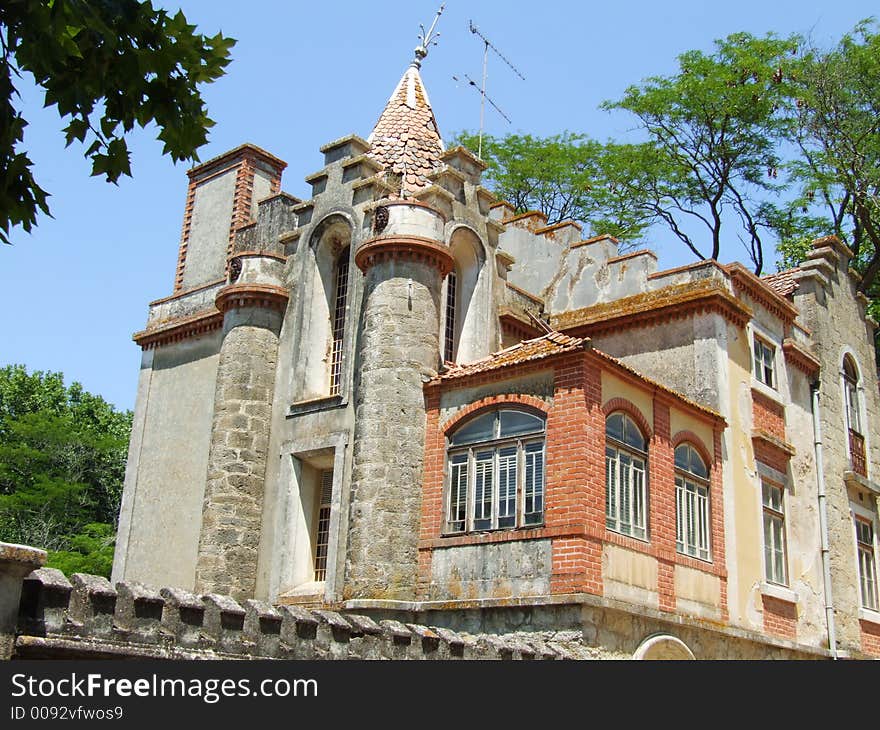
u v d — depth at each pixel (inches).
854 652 909.8
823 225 1405.0
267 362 830.5
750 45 1378.0
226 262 990.4
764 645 785.6
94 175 303.9
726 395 816.3
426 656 542.0
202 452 888.3
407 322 751.1
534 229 1010.1
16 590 373.7
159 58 299.0
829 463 958.4
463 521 689.0
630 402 697.0
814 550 900.6
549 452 652.7
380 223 778.2
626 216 1513.3
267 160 1046.4
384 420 724.7
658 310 852.6
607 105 1446.9
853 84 1240.8
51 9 265.1
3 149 277.7
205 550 772.0
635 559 660.1
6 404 1998.0
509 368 691.4
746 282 871.1
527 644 576.7
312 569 772.0
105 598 414.6
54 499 1779.0
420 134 916.0
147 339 986.1
